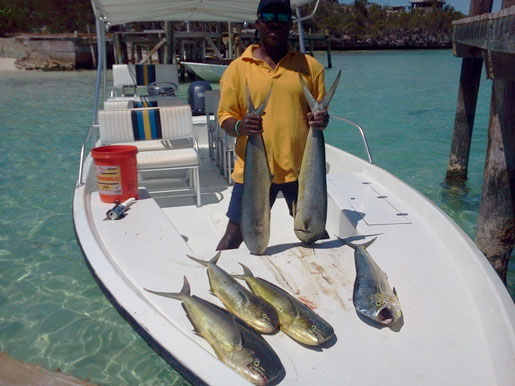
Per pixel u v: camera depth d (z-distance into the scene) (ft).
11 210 19.35
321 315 7.45
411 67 113.70
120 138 16.42
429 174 25.27
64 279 13.89
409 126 38.58
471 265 8.48
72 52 100.42
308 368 6.41
